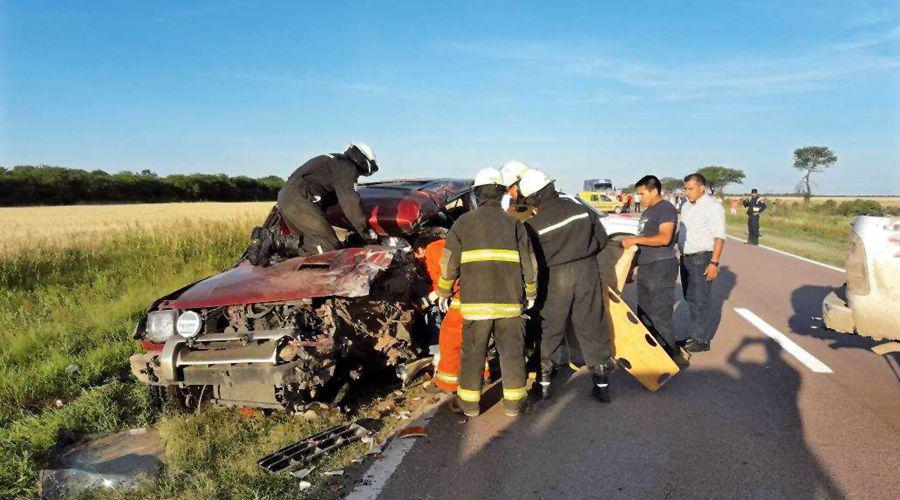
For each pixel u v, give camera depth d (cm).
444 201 646
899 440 394
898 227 431
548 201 475
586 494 330
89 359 606
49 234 1681
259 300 434
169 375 421
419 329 542
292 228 556
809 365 566
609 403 474
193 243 1473
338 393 454
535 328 494
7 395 520
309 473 358
